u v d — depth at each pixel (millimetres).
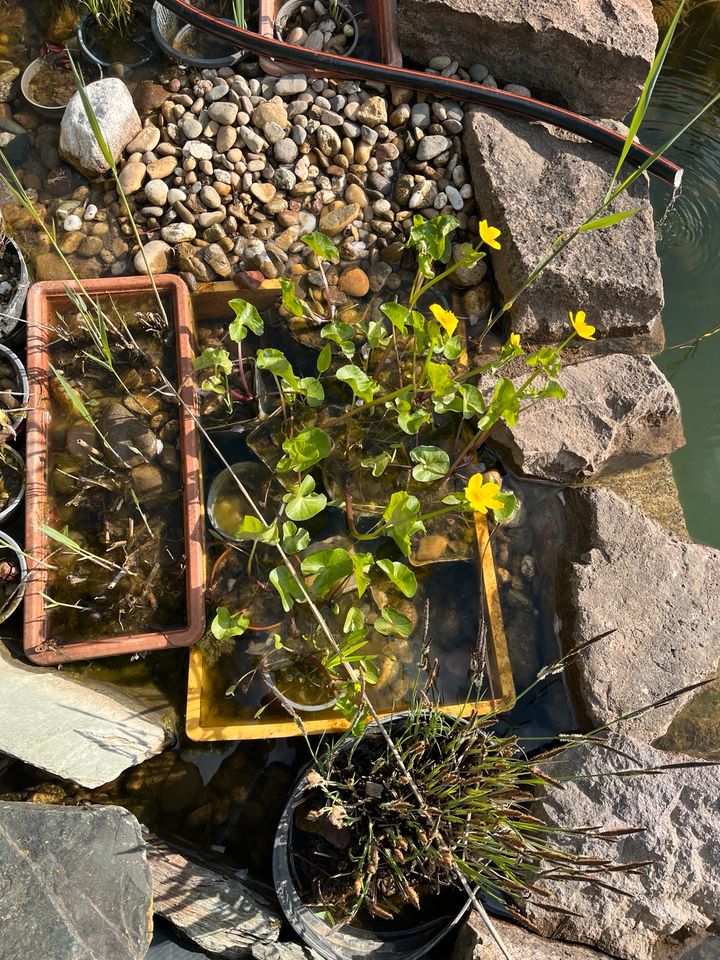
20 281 774
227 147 849
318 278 825
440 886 624
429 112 889
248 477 756
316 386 714
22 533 734
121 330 785
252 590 723
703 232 984
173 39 911
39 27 923
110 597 708
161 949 598
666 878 625
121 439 743
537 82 926
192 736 662
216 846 681
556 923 612
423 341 708
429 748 634
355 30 941
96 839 542
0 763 676
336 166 865
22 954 487
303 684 701
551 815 651
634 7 890
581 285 807
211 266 820
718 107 1037
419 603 736
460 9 852
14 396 740
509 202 825
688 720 732
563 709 731
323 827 632
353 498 754
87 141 812
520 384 802
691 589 733
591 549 744
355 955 602
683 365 947
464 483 779
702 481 902
